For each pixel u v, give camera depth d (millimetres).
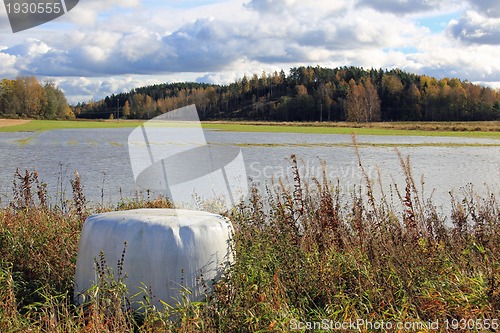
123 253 5152
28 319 4926
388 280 5707
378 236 6656
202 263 5250
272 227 6801
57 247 6641
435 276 5820
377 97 114938
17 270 6402
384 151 31812
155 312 4891
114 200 13359
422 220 7555
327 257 6055
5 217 7926
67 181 17297
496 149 33969
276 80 143375
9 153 28531
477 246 6309
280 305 5008
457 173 20406
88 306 5270
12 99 105375
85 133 53312
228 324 4777
